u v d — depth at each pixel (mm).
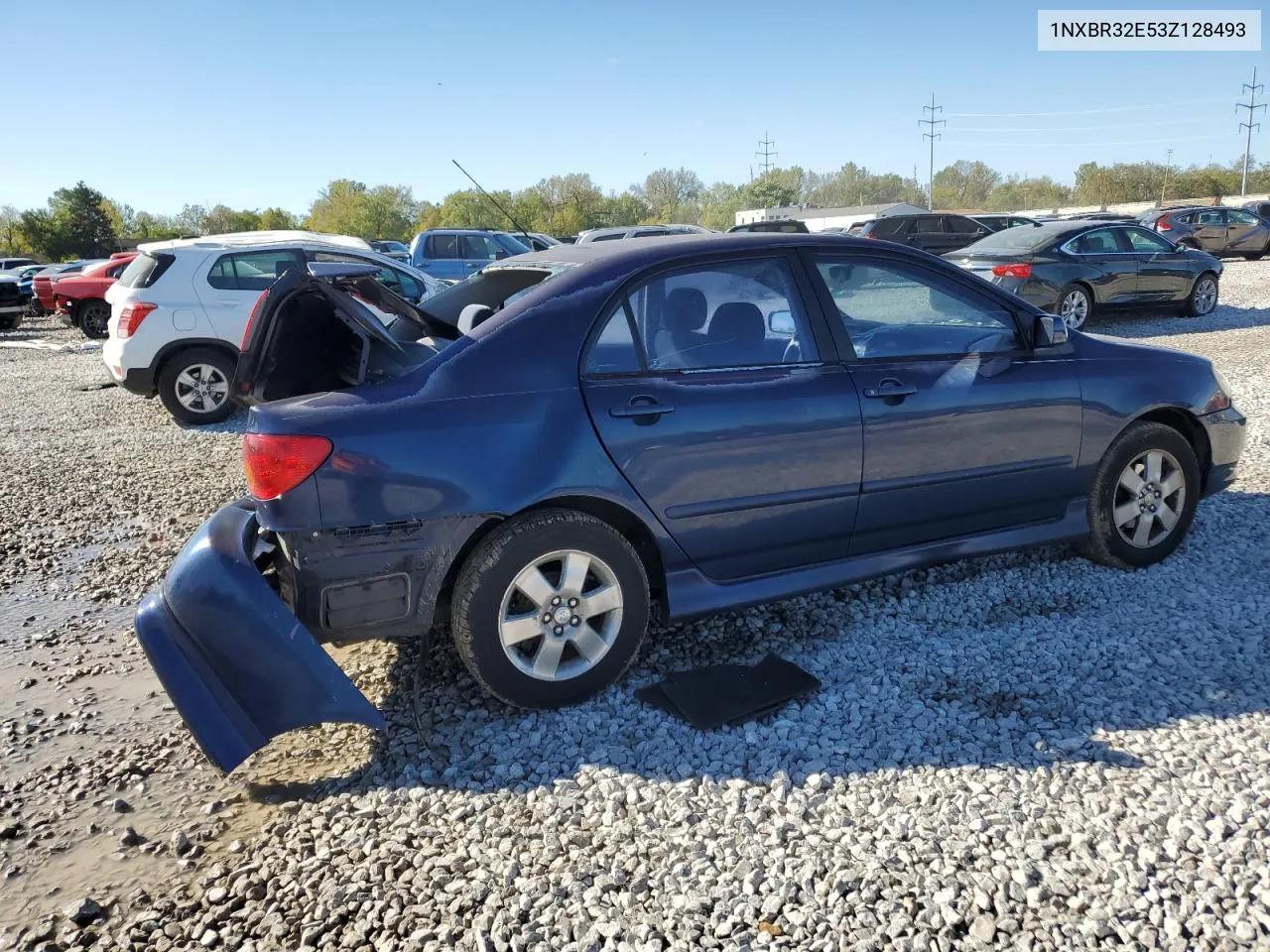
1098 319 14789
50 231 77188
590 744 3240
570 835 2750
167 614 3111
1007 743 3098
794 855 2621
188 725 2957
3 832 2957
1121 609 4066
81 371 14812
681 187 117875
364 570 3160
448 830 2824
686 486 3496
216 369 9547
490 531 3334
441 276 18469
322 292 3266
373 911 2486
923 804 2807
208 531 3352
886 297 3961
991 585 4375
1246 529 4930
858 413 3730
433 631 4148
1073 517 4348
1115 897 2391
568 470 3309
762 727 3275
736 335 3660
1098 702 3309
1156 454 4402
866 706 3385
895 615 4141
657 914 2426
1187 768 2904
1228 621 3881
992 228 21281
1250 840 2557
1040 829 2664
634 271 3568
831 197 130625
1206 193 82438
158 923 2533
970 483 4020
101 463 8086
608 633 3490
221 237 10555
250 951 2395
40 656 4309
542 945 2338
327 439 3078
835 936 2316
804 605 4258
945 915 2357
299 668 3000
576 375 3391
